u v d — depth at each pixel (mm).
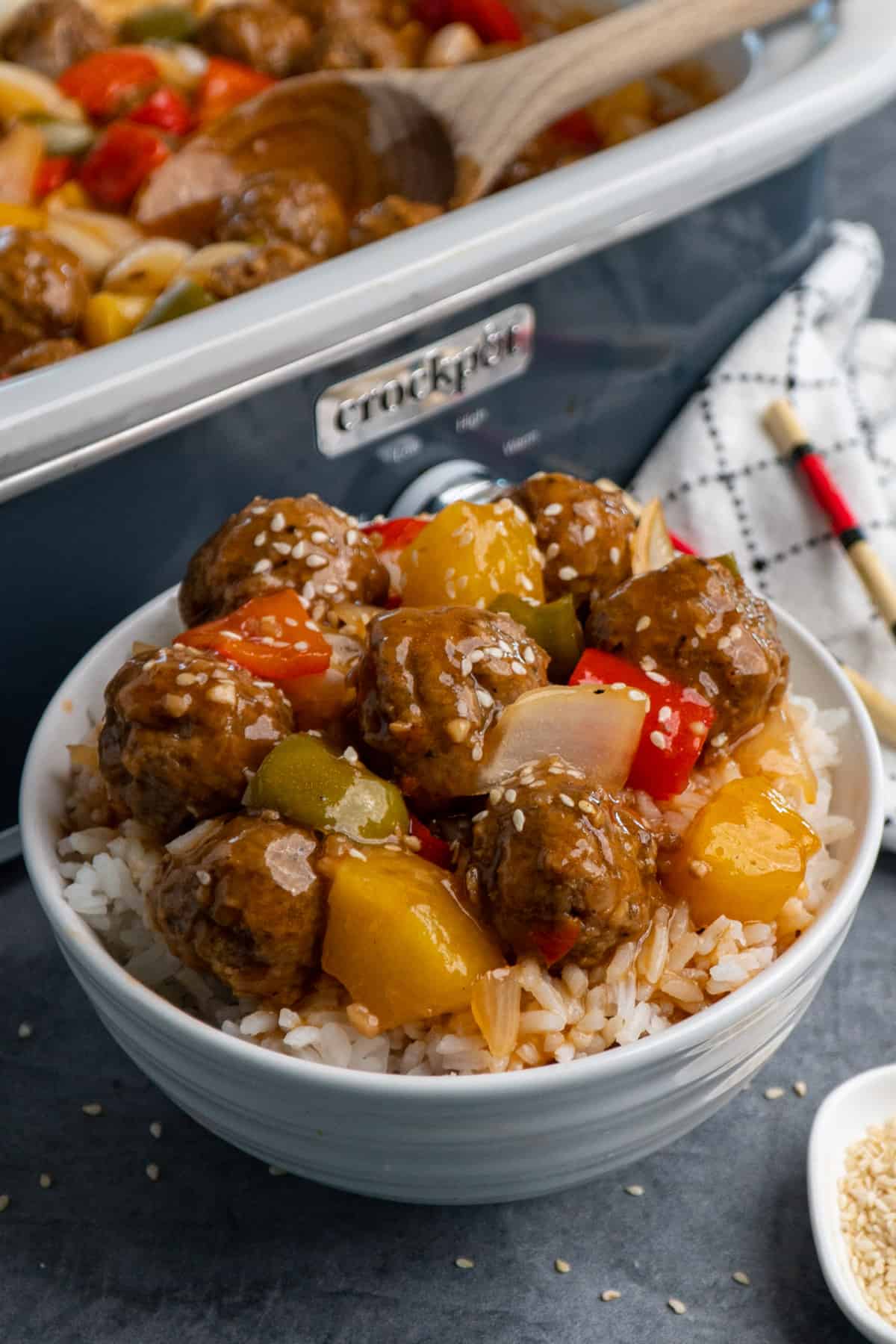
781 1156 439
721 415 598
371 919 374
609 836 377
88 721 448
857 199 813
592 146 640
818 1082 455
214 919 375
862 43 590
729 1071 395
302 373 502
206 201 588
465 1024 384
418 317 514
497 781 394
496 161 567
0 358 516
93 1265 417
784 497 586
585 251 543
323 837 384
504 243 513
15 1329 406
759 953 397
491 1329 406
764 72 595
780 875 396
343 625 426
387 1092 364
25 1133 443
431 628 393
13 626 492
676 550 505
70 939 390
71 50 641
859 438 595
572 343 568
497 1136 374
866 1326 393
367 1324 406
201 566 437
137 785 395
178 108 629
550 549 442
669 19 580
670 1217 427
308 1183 434
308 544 428
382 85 586
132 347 472
